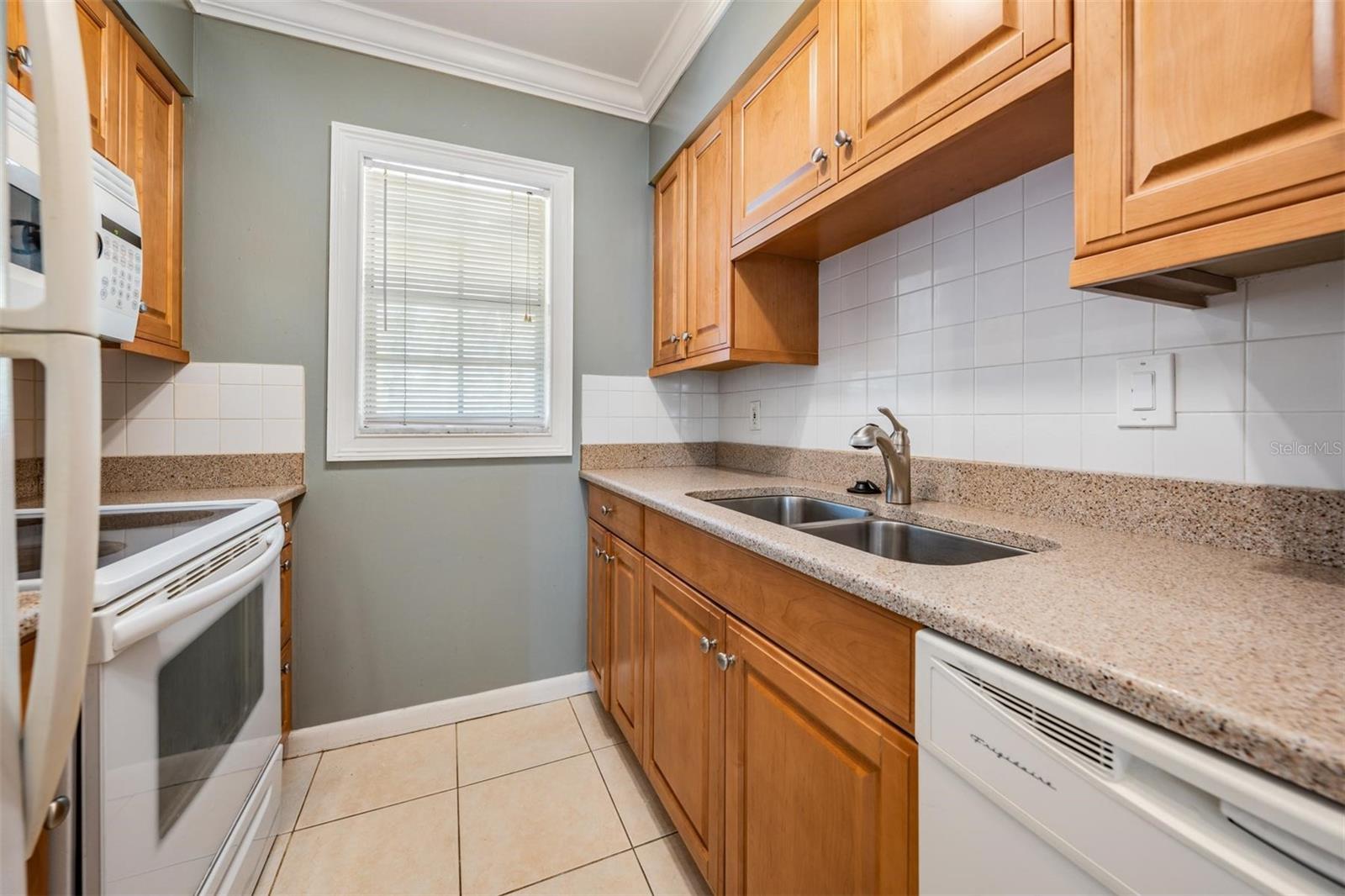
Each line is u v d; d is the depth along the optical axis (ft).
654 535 4.83
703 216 5.89
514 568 6.64
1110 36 2.23
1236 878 1.16
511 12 5.64
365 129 5.88
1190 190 1.97
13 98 2.30
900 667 2.16
